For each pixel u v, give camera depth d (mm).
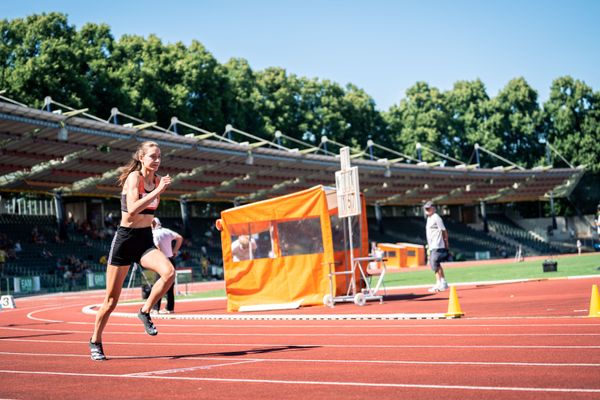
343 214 13234
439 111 86688
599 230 20719
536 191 78688
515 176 74125
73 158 41781
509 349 5801
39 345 8484
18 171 40281
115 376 5355
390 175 64750
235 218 13883
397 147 84750
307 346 6914
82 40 52844
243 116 65562
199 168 50781
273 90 73875
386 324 8938
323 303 13266
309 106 76688
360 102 80688
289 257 13594
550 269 21891
